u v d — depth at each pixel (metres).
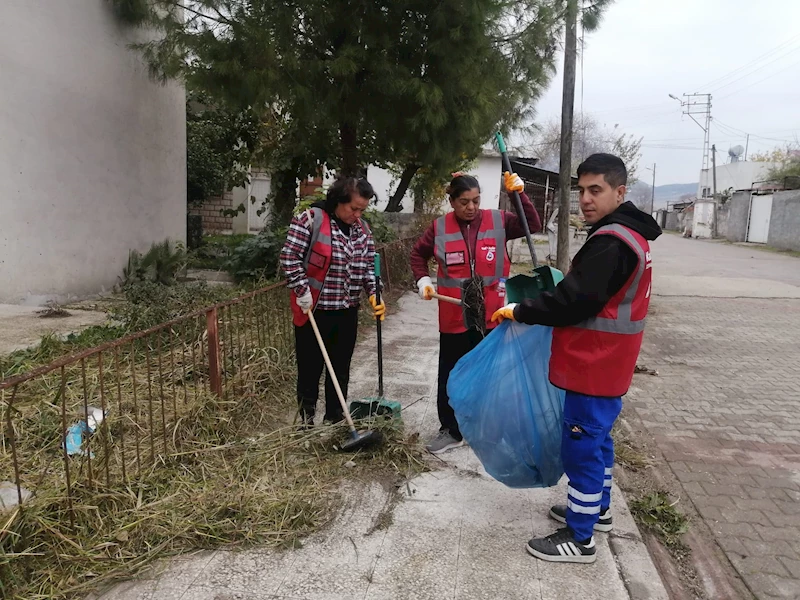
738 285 11.94
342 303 3.48
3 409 3.40
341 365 3.62
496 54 7.36
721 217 33.91
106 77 7.63
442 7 6.30
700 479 3.53
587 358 2.35
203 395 3.61
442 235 3.40
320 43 6.68
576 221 16.28
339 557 2.48
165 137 9.10
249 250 8.39
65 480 2.71
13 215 6.45
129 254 8.31
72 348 4.66
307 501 2.84
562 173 10.27
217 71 6.33
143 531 2.53
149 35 8.39
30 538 2.30
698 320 8.31
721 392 5.11
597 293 2.23
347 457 3.31
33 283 6.75
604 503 2.72
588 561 2.51
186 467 3.07
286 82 6.38
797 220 22.89
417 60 6.75
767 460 3.80
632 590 2.37
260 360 4.25
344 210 3.30
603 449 2.62
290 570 2.39
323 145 9.01
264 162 11.95
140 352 4.54
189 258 9.18
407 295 8.97
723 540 2.91
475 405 2.77
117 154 7.95
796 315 8.80
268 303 4.59
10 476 2.79
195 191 13.85
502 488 3.11
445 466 3.33
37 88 6.59
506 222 3.41
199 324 4.40
